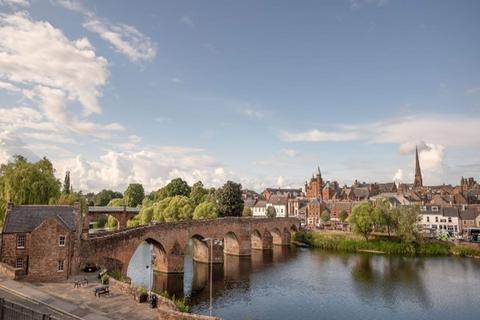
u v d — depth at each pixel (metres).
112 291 35.84
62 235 39.94
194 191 126.69
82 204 77.94
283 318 43.41
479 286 57.12
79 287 36.88
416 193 158.62
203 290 54.44
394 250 87.50
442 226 116.81
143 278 59.97
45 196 57.81
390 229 97.12
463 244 85.88
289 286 57.06
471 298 51.12
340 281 60.09
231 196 103.88
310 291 54.25
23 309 25.55
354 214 95.69
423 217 120.06
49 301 31.72
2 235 39.50
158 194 128.62
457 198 138.25
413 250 86.31
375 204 102.00
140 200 159.38
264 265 73.56
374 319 43.44
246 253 85.31
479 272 66.56
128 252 50.78
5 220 40.38
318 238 101.38
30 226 40.78
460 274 64.94
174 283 57.88
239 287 56.28
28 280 37.94
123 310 30.53
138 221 103.38
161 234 59.03
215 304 47.91
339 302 49.28
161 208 99.12
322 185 177.62
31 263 38.19
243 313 44.75
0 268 39.50
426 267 70.81
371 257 82.25
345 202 143.88
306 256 84.31
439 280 60.62
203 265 72.94
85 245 43.91
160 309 28.53
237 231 83.31
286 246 101.88
